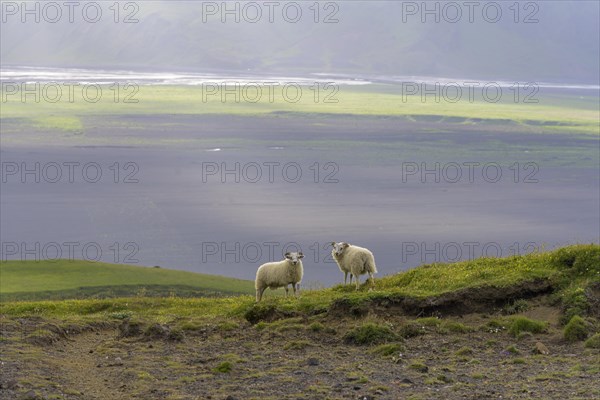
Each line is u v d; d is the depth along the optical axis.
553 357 20.09
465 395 16.58
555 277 25.56
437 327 23.25
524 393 16.55
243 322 26.27
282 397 16.92
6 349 21.81
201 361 20.94
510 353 20.70
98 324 26.77
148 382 18.73
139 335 24.62
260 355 21.41
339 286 33.28
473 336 22.56
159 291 92.31
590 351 20.28
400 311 24.81
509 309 24.56
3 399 16.25
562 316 23.27
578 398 15.79
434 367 19.52
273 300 28.52
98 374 19.81
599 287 24.34
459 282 26.94
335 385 17.81
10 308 36.03
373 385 17.72
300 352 21.64
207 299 37.75
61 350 22.81
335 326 24.02
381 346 21.45
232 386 18.03
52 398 16.61
